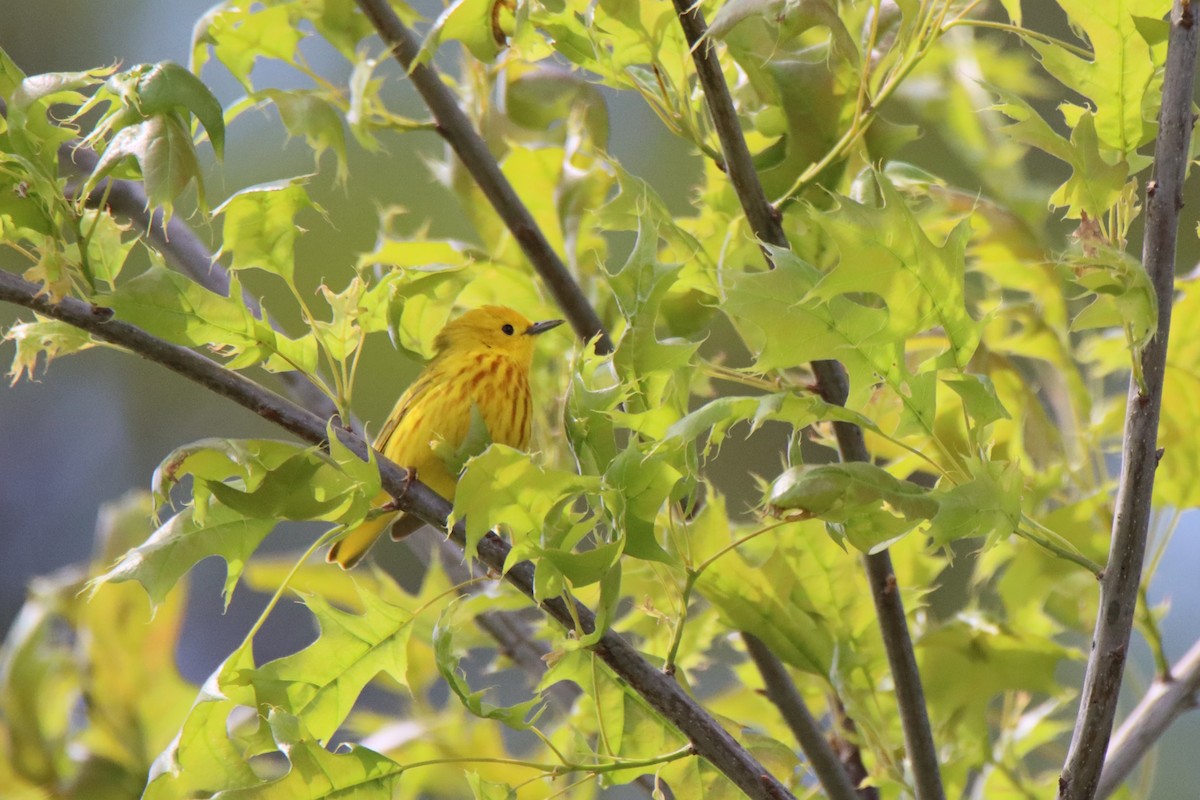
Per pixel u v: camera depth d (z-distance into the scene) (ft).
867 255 18.28
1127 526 18.22
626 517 17.92
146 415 63.93
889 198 18.35
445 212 50.14
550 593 17.69
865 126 21.86
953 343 18.86
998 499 17.66
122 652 25.59
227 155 50.08
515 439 29.35
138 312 18.86
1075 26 20.92
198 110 18.45
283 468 18.11
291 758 18.31
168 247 26.48
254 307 25.91
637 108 54.60
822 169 22.13
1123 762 23.97
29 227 18.43
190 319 19.22
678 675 24.22
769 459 55.52
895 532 17.46
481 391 28.53
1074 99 47.57
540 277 25.95
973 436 18.62
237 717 26.35
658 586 26.17
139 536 26.27
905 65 21.81
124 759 25.11
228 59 25.39
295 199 19.65
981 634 26.08
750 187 21.99
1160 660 25.04
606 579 17.92
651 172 53.57
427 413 28.09
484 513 17.58
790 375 24.32
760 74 23.99
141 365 64.13
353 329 20.33
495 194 25.86
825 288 18.19
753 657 24.52
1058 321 28.94
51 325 19.17
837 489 16.89
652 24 23.22
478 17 23.68
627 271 19.16
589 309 25.89
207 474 18.57
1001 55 33.88
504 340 29.91
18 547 62.85
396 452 28.25
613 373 19.16
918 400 18.75
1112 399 28.60
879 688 25.13
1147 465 18.24
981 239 29.22
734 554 24.41
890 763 23.99
